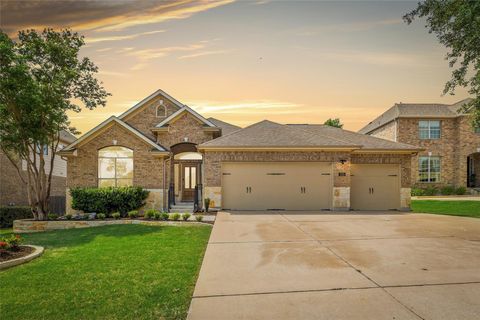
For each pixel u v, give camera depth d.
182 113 17.67
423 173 24.86
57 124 13.91
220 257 6.62
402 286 4.89
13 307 4.20
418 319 3.80
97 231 10.52
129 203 13.80
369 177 15.34
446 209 15.82
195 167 18.30
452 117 24.58
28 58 12.53
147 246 7.82
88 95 15.32
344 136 17.62
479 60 11.73
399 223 10.91
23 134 12.78
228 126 21.06
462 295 4.54
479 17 10.12
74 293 4.68
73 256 6.99
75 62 14.07
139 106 18.92
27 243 8.73
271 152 14.72
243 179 14.73
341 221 11.35
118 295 4.59
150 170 15.09
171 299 4.43
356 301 4.33
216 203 14.48
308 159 14.69
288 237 8.57
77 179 14.84
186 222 11.38
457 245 7.61
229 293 4.65
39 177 13.50
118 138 15.04
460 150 24.50
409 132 24.94
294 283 5.05
